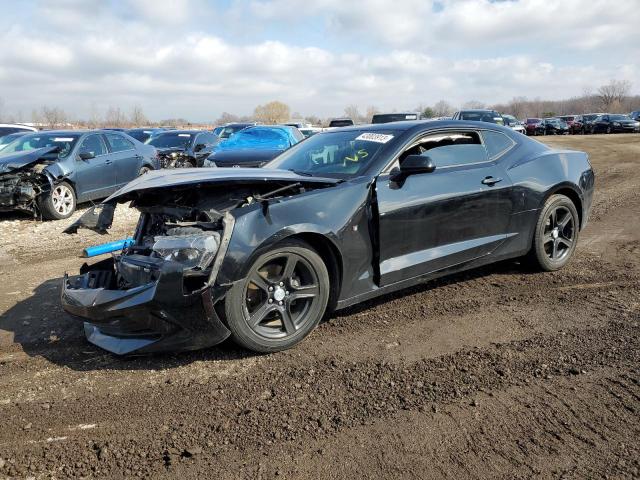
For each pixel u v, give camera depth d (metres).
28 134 10.59
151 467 2.45
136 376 3.33
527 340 3.73
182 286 3.15
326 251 3.76
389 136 4.36
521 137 5.20
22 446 2.62
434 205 4.18
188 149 14.59
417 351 3.61
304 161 4.59
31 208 9.33
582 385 3.09
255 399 3.02
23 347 3.81
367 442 2.59
